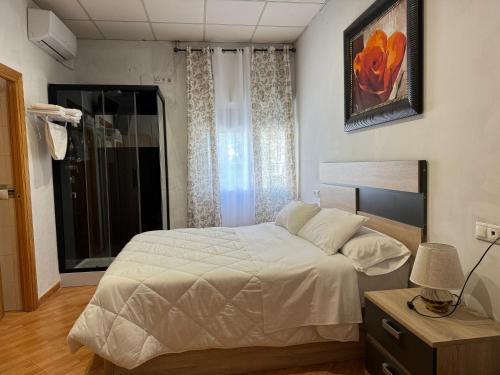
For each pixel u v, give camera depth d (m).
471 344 1.38
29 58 3.08
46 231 3.31
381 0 2.38
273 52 4.33
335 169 3.18
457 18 1.75
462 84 1.73
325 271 2.03
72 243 3.72
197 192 4.29
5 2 2.69
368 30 2.60
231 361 2.01
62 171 3.60
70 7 3.32
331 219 2.55
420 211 2.05
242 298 1.95
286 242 2.66
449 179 1.84
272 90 4.35
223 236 2.96
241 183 4.41
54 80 3.63
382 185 2.41
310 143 3.98
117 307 1.82
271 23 3.82
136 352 1.76
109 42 4.16
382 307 1.70
